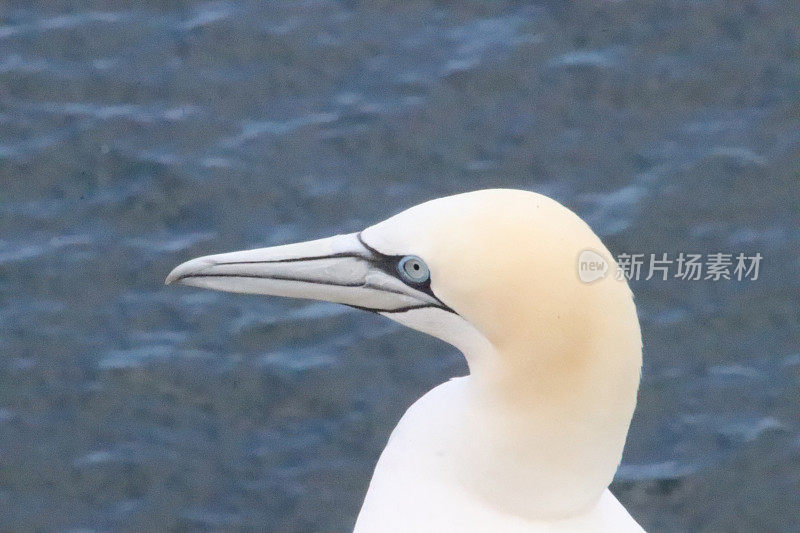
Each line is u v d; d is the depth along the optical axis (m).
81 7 22.92
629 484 17.16
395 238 8.80
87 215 20.20
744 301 18.84
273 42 22.33
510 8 22.66
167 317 19.02
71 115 21.39
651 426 17.77
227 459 17.61
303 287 9.42
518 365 8.21
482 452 8.43
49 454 17.72
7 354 18.62
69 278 19.41
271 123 21.27
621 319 8.07
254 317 18.91
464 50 22.08
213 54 22.20
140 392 18.27
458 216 8.41
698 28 22.12
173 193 20.34
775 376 18.12
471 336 8.51
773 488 17.09
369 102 21.44
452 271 8.34
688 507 16.98
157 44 22.38
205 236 19.88
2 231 19.98
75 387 18.33
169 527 17.05
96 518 17.19
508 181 20.36
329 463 17.52
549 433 8.24
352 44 22.27
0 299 19.19
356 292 9.17
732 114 21.12
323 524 17.02
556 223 8.19
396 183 20.41
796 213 19.78
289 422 17.97
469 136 20.95
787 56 21.75
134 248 19.77
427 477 8.62
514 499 8.45
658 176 20.28
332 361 18.41
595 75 21.59
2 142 21.00
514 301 8.12
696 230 19.58
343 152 20.81
